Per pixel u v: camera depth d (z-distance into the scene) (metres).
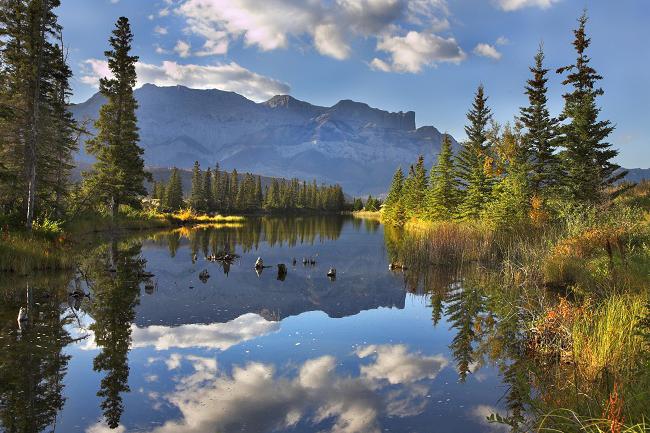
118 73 42.69
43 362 8.77
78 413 6.63
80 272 19.02
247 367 8.88
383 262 26.69
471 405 7.08
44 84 26.98
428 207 46.88
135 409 6.81
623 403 5.05
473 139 43.16
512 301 13.59
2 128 23.34
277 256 28.98
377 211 149.75
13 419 6.41
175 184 79.56
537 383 7.65
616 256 13.84
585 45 27.44
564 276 14.94
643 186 28.38
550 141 29.09
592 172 24.72
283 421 6.46
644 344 6.82
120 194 41.59
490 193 35.75
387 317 13.39
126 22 42.28
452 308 14.26
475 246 23.91
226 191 102.38
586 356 7.38
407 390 7.74
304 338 11.06
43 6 23.62
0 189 24.03
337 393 7.59
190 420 6.46
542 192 28.11
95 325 11.68
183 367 8.77
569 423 5.26
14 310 12.69
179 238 38.62
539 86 30.59
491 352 9.74
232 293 16.77
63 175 35.66
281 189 134.75
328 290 17.77
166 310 13.70
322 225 69.88
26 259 18.20
